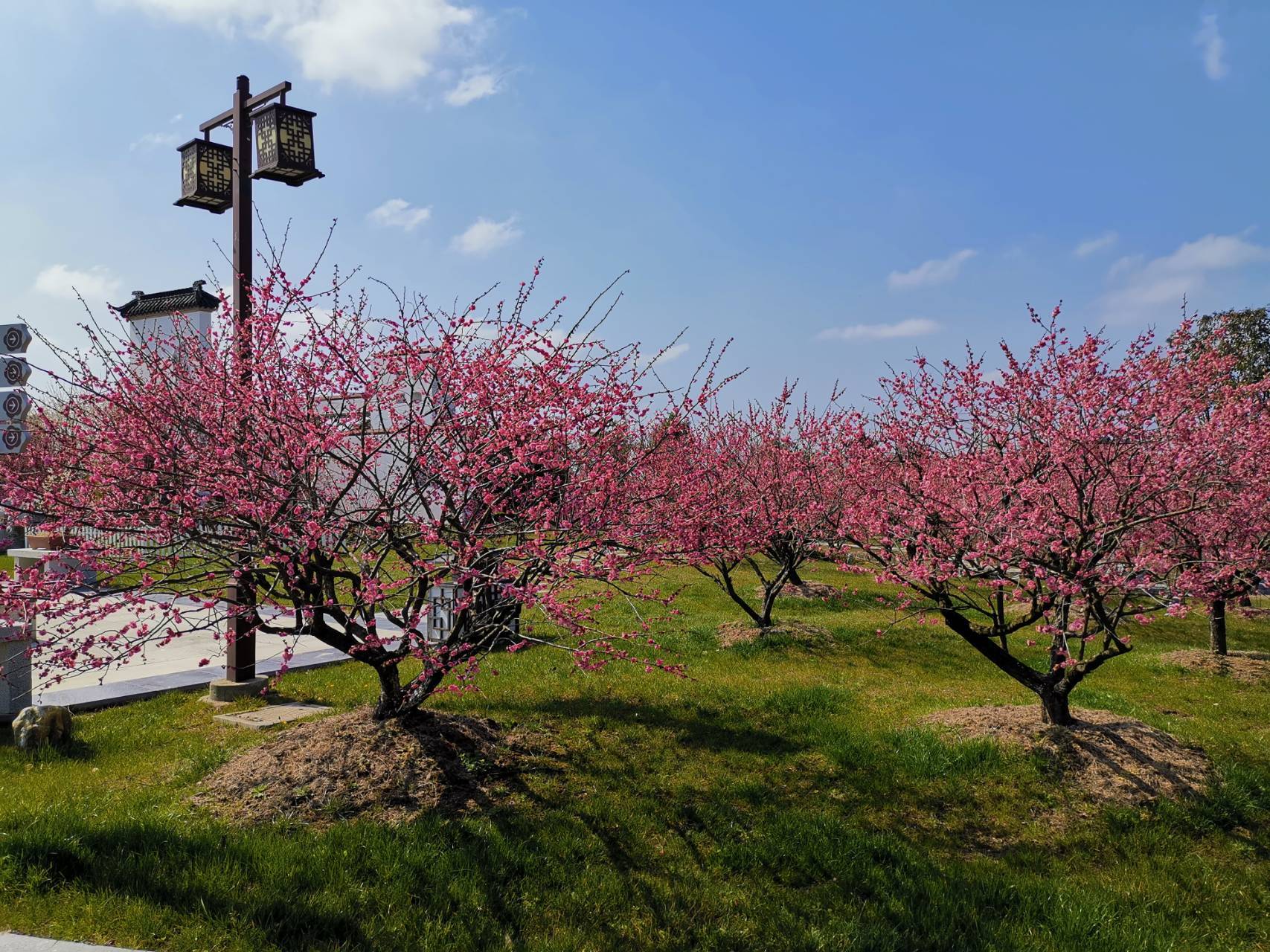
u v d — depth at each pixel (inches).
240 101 325.1
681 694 307.1
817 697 308.3
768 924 162.6
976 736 252.7
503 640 245.8
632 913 164.2
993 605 268.8
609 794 215.3
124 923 148.0
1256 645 467.8
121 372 229.1
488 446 209.3
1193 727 288.4
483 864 175.8
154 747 253.9
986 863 191.6
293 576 202.7
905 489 260.5
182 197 340.8
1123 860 196.4
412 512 217.0
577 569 209.5
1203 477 248.5
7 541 240.5
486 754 227.5
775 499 430.0
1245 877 191.0
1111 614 245.9
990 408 271.1
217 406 222.1
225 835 179.8
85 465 226.1
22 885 157.1
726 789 221.0
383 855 174.6
